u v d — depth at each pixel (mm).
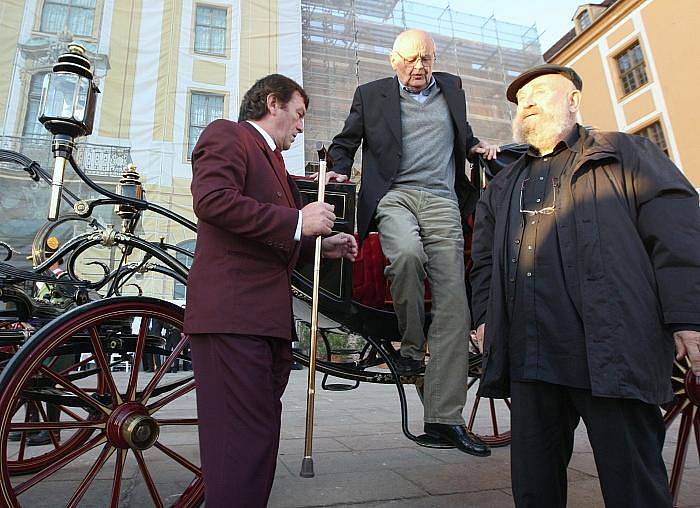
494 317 1752
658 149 1575
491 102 18797
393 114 2645
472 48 19453
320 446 3291
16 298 1941
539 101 1797
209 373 1398
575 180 1629
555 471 1628
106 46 13461
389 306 2734
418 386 2656
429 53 2668
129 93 13359
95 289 2594
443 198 2588
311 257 1905
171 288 11422
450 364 2338
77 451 1653
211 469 1323
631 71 16766
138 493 2232
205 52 14344
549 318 1576
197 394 1416
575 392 1539
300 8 15609
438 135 2678
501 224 1825
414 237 2377
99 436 1718
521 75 1877
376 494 2246
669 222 1421
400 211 2498
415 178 2588
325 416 4660
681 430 2254
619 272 1443
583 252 1521
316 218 1481
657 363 1395
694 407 2213
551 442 1623
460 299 2416
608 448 1426
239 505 1282
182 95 13781
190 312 1440
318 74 16500
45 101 2047
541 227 1675
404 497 2209
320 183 1826
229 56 14539
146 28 13938
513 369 1669
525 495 1590
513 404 1664
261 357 1418
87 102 2105
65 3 13477
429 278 2498
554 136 1771
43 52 12883
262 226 1402
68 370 2430
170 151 13234
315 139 15688
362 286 2736
